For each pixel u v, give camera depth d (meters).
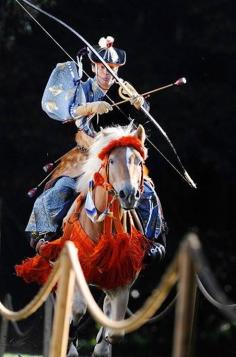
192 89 43.81
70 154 21.69
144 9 44.78
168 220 45.06
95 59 21.94
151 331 44.91
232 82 43.97
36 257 21.00
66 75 21.77
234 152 43.53
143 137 20.11
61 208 21.16
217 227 45.28
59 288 15.84
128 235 19.97
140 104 21.28
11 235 41.59
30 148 44.09
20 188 44.53
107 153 19.61
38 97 44.19
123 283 19.92
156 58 44.31
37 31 43.69
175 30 44.59
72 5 43.72
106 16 44.31
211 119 43.59
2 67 43.94
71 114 21.55
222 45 43.47
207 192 45.25
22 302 41.12
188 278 12.22
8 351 31.53
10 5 41.94
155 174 44.59
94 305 14.34
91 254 19.98
